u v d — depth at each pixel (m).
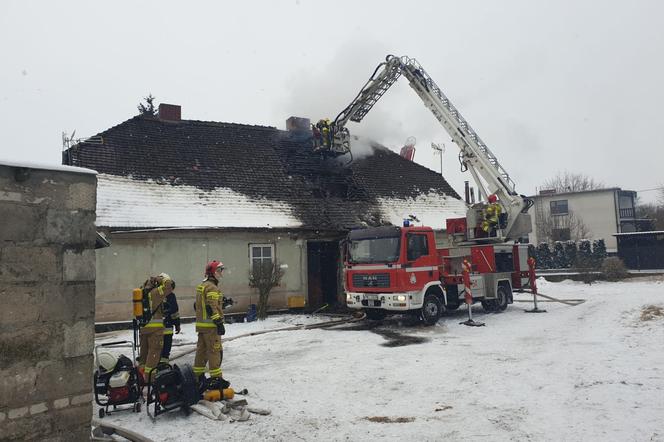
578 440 4.54
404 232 12.20
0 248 3.85
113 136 16.95
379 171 22.55
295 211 17.53
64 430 4.09
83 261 4.36
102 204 14.19
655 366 6.87
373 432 5.04
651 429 4.64
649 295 16.66
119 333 12.84
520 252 15.68
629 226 46.28
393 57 18.06
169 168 16.72
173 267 14.68
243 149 19.45
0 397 3.76
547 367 7.39
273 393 6.58
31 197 4.07
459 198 23.64
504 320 13.04
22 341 3.91
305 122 22.59
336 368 7.98
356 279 12.99
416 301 12.16
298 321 14.58
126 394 5.81
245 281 15.88
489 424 5.12
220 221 15.56
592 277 25.88
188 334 12.36
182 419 5.58
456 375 7.23
